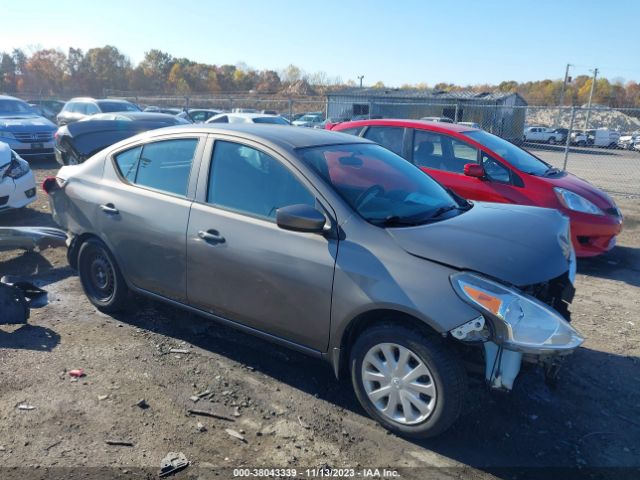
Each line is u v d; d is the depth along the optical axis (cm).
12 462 280
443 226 332
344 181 349
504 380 290
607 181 1597
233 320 377
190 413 328
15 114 1420
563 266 322
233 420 323
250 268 352
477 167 660
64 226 480
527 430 323
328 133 425
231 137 383
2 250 541
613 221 646
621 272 663
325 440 308
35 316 461
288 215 315
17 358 386
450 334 283
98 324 448
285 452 296
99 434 305
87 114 1806
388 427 316
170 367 382
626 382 385
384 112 3650
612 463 296
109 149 461
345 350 332
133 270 427
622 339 459
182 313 473
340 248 319
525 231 342
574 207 638
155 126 922
